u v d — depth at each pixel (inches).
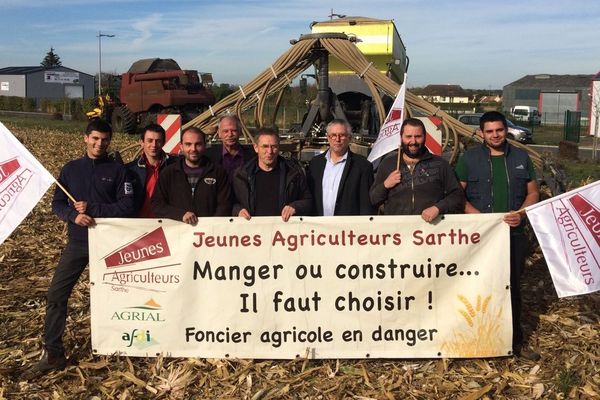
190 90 1066.7
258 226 180.2
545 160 309.3
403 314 181.3
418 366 180.5
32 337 198.4
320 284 181.0
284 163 191.0
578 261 173.0
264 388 166.9
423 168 183.6
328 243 180.1
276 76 324.2
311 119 346.6
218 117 332.5
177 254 181.5
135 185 190.5
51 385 169.5
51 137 971.9
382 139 198.5
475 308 180.2
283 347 182.7
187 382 169.5
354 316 181.5
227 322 182.5
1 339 196.5
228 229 180.4
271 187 187.9
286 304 181.5
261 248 180.7
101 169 179.3
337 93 454.9
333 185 193.6
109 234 180.4
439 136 316.5
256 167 189.6
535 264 278.5
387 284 180.7
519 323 188.1
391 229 179.5
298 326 182.2
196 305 182.7
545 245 174.4
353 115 454.9
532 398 162.1
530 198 185.0
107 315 183.5
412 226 179.2
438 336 181.3
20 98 2372.0
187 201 183.9
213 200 185.9
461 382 170.4
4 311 219.9
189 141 182.1
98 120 178.1
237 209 188.5
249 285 181.6
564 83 2773.1
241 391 166.2
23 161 176.1
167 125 339.0
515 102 2878.9
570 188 369.7
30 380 171.9
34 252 294.7
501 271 179.6
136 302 182.7
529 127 1892.2
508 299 180.4
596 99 1483.8
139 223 180.2
